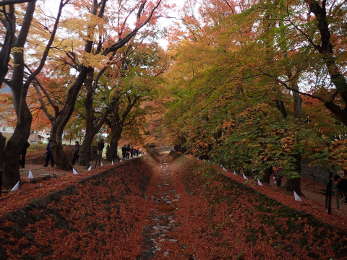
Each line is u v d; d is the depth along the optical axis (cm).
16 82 755
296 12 505
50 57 1134
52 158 1361
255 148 591
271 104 787
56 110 1302
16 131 773
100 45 1234
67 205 639
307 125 634
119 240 672
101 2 1122
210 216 893
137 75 1422
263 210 707
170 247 686
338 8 479
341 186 789
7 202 561
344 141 534
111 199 898
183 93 1071
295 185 939
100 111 2070
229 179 1076
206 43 896
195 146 940
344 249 430
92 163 1845
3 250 381
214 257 605
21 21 880
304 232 527
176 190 1547
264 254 540
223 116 682
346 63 503
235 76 560
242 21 567
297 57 501
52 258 442
